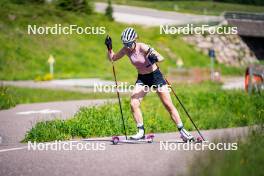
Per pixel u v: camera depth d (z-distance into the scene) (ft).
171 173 54.70
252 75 179.42
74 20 336.90
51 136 83.35
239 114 119.55
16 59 319.27
